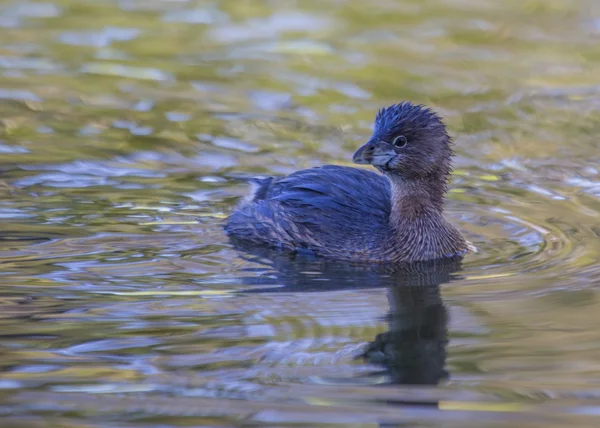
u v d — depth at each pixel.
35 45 22.72
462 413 8.88
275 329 10.78
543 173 16.52
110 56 22.20
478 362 9.96
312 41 23.62
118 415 8.83
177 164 16.55
